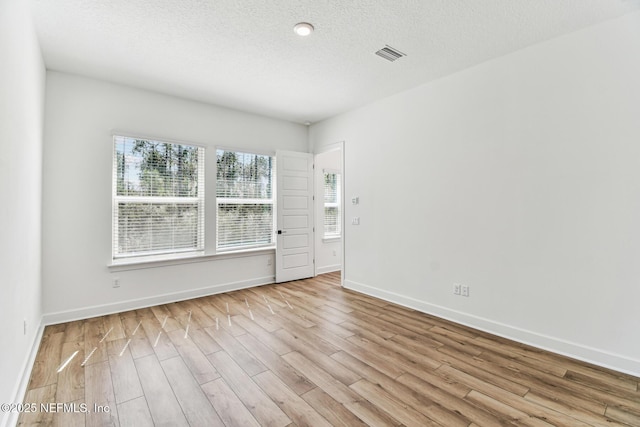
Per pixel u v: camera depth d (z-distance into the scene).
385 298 3.93
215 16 2.26
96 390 1.98
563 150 2.47
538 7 2.13
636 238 2.16
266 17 2.28
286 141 5.00
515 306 2.75
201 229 4.10
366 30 2.44
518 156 2.72
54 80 3.11
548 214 2.55
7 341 1.62
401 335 2.85
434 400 1.88
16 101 1.78
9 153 1.65
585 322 2.37
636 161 2.16
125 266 3.49
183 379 2.11
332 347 2.60
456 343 2.68
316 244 5.38
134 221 3.59
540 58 2.60
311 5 2.14
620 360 2.21
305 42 2.63
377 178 4.04
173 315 3.35
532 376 2.15
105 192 3.36
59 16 2.25
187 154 3.99
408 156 3.65
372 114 4.11
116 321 3.16
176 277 3.87
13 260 1.76
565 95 2.46
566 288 2.46
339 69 3.13
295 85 3.54
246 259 4.53
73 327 2.99
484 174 2.96
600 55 2.30
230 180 4.40
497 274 2.87
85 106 3.26
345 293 4.24
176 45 2.67
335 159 5.76
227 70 3.15
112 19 2.29
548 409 1.80
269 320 3.21
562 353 2.47
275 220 4.86
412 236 3.61
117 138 3.49
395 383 2.06
